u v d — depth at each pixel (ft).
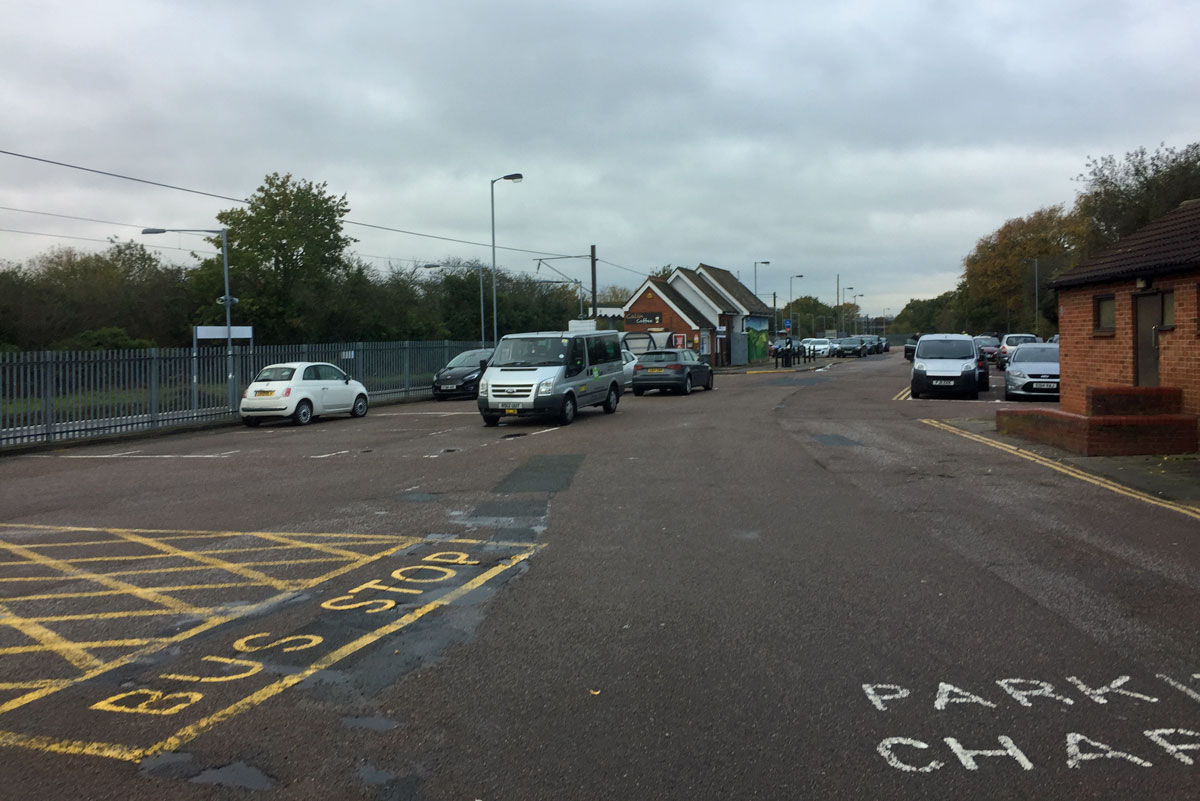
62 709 14.79
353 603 20.57
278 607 20.36
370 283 157.38
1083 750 12.97
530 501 32.71
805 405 74.49
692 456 43.78
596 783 12.07
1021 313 236.02
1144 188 122.52
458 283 182.09
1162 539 25.57
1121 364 49.37
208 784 12.19
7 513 33.68
